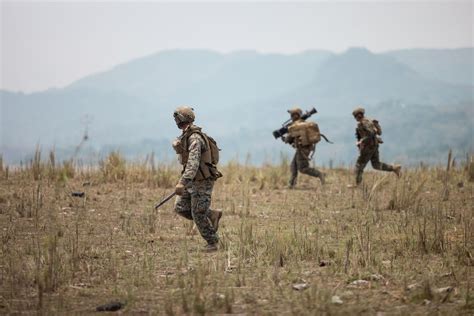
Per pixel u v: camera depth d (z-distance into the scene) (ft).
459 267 51.16
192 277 48.47
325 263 52.80
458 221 74.84
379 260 53.83
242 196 98.53
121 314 40.01
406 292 43.80
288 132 110.73
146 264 53.93
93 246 62.28
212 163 60.59
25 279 48.03
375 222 75.46
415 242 60.59
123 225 73.41
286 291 44.62
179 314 39.63
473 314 38.34
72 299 43.78
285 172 123.03
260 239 62.90
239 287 46.09
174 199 93.81
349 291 44.57
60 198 92.02
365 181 114.42
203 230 60.29
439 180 114.32
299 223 75.87
